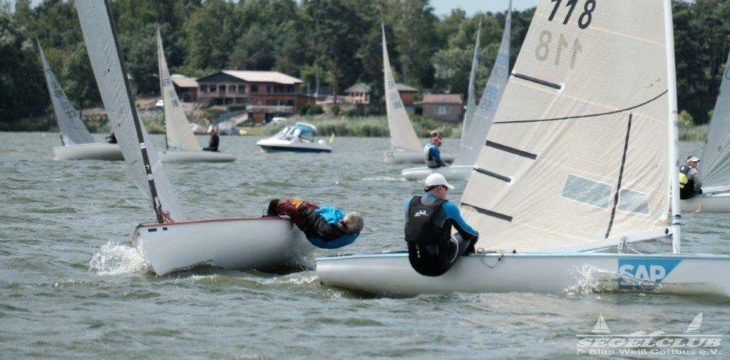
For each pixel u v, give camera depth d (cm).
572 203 3791
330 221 4241
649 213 3678
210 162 13125
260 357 2923
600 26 3725
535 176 3841
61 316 3372
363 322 3331
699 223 6425
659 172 3656
